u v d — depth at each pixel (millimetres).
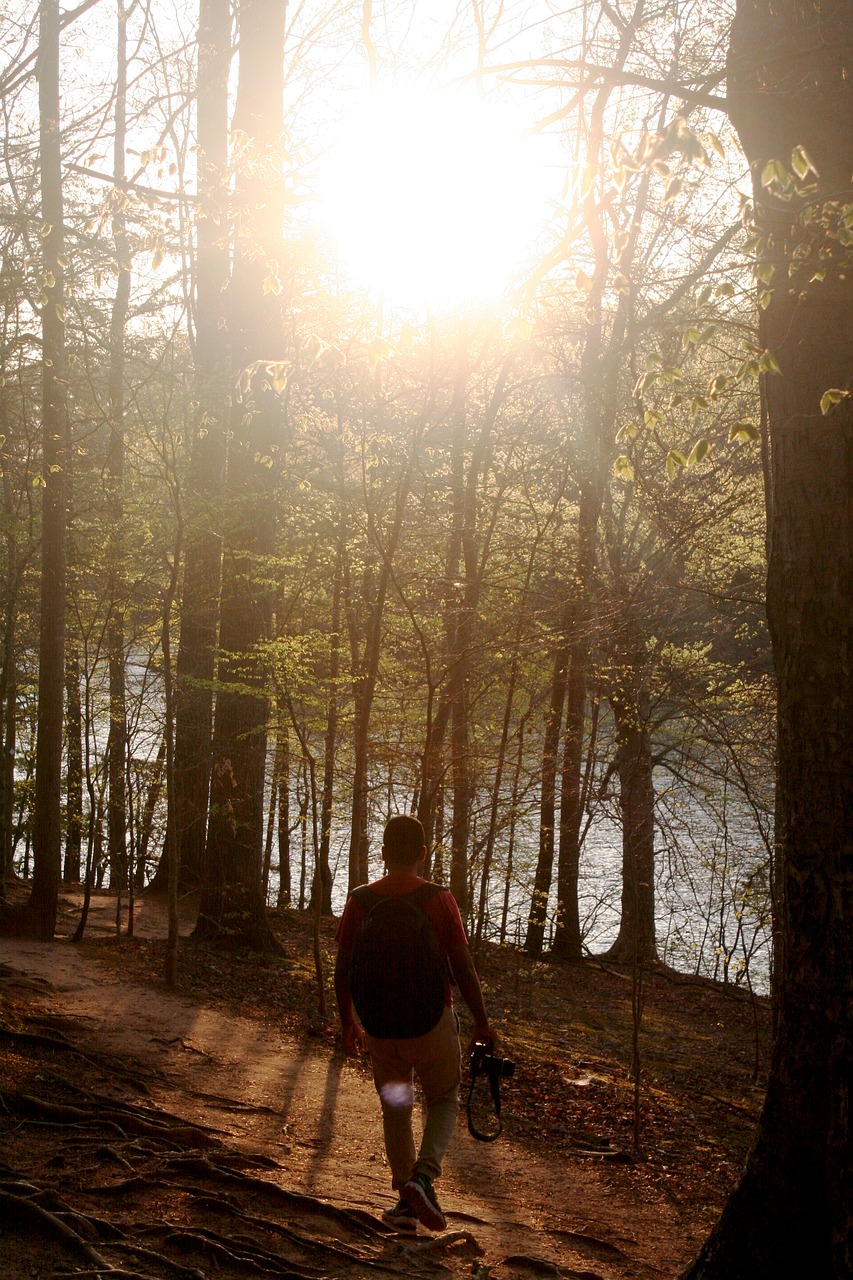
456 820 13234
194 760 15477
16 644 16312
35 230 9844
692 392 5215
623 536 15836
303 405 13594
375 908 4453
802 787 4516
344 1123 7473
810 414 4520
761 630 14016
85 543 14180
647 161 4117
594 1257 5828
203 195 7711
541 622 13367
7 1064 6672
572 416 13461
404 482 10086
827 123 4547
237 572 13570
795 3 4621
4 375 10117
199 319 14297
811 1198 4445
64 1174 5000
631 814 11102
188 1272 4086
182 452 13711
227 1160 5855
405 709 14094
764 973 13758
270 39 14234
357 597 18172
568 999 14945
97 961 11422
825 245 4363
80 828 15055
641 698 12453
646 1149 8312
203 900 13617
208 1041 9000
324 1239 4949
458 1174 7090
